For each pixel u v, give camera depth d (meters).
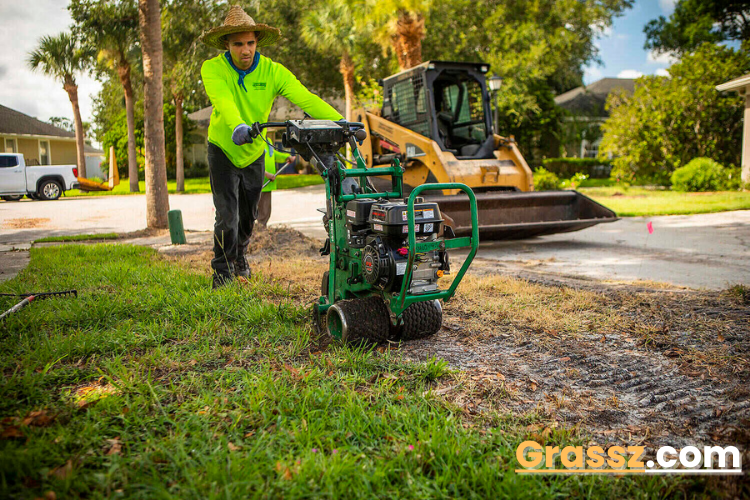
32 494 1.88
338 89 29.48
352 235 3.54
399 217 3.14
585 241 9.36
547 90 32.25
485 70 9.62
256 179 5.14
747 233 9.67
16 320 3.96
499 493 1.97
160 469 2.10
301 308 4.38
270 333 3.82
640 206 13.91
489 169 8.96
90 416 2.50
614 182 25.28
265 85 4.68
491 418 2.61
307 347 3.61
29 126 34.50
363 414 2.51
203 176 39.41
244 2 25.36
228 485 1.92
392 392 2.87
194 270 6.25
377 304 3.56
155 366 3.22
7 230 11.89
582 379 3.12
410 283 3.28
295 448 2.28
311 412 2.51
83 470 2.05
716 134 20.41
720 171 18.12
